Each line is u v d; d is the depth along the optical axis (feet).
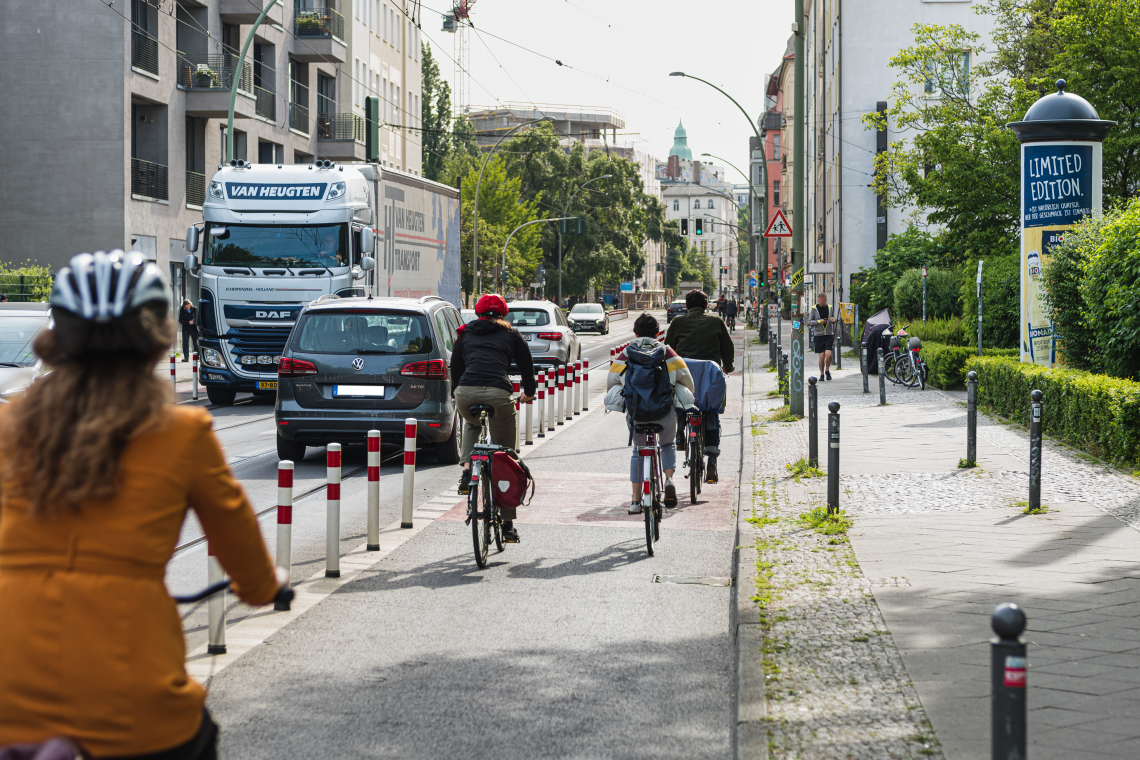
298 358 43.98
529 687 18.56
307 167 69.92
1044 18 95.96
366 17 194.08
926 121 94.79
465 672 19.38
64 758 7.60
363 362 43.78
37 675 7.92
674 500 31.76
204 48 129.49
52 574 8.07
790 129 315.99
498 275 222.48
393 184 78.33
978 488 36.58
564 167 281.13
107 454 8.16
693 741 16.07
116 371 8.50
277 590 9.42
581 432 59.52
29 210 115.24
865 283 132.57
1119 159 80.43
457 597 24.75
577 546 30.45
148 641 8.14
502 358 29.68
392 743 15.94
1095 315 46.44
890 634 20.39
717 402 37.60
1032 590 23.31
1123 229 44.19
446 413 44.45
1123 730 15.35
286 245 67.82
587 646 21.02
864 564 26.17
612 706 17.61
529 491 39.37
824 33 170.19
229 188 68.49
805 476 40.60
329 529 26.37
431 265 89.10
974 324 81.30
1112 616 21.20
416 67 229.04
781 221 76.79
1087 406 43.62
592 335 213.05
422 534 31.81
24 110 114.93
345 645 21.02
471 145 345.72
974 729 15.57
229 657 20.22
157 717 8.09
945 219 93.61
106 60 114.01
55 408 8.30
